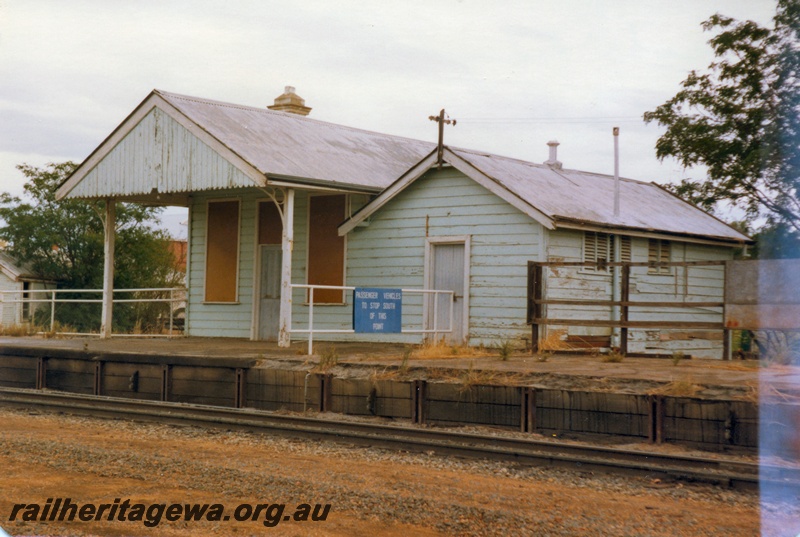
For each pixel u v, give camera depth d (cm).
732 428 1075
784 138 2667
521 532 739
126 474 952
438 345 1723
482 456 1054
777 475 934
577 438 1184
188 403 1579
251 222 2302
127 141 2145
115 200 2323
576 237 1889
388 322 1712
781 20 2652
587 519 779
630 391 1162
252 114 2248
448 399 1312
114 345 1984
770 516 811
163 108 2066
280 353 1673
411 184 2005
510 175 1986
